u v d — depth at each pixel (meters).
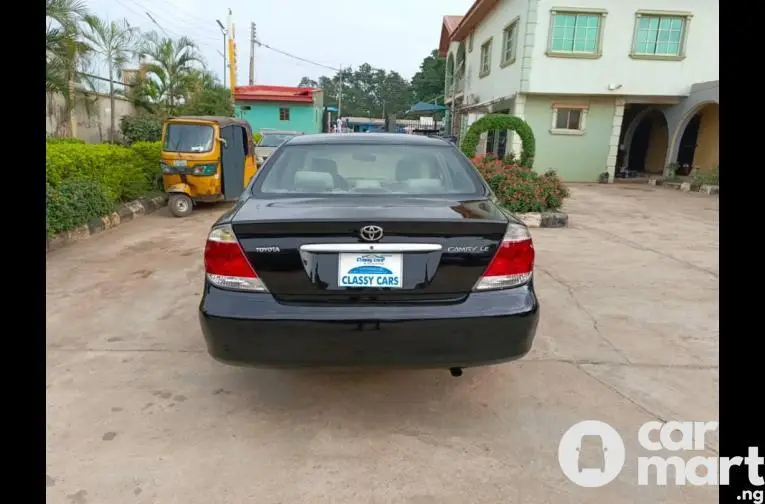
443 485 2.19
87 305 4.26
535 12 14.39
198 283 4.91
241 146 9.64
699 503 2.12
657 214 9.71
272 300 2.31
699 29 14.66
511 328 2.33
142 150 9.92
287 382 3.03
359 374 3.13
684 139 16.97
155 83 14.83
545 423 2.64
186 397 2.85
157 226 7.97
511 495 2.14
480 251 2.34
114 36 12.38
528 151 11.20
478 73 19.98
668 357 3.40
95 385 2.96
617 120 15.55
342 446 2.45
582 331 3.82
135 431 2.53
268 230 2.29
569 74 14.84
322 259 2.30
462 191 3.01
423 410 2.76
